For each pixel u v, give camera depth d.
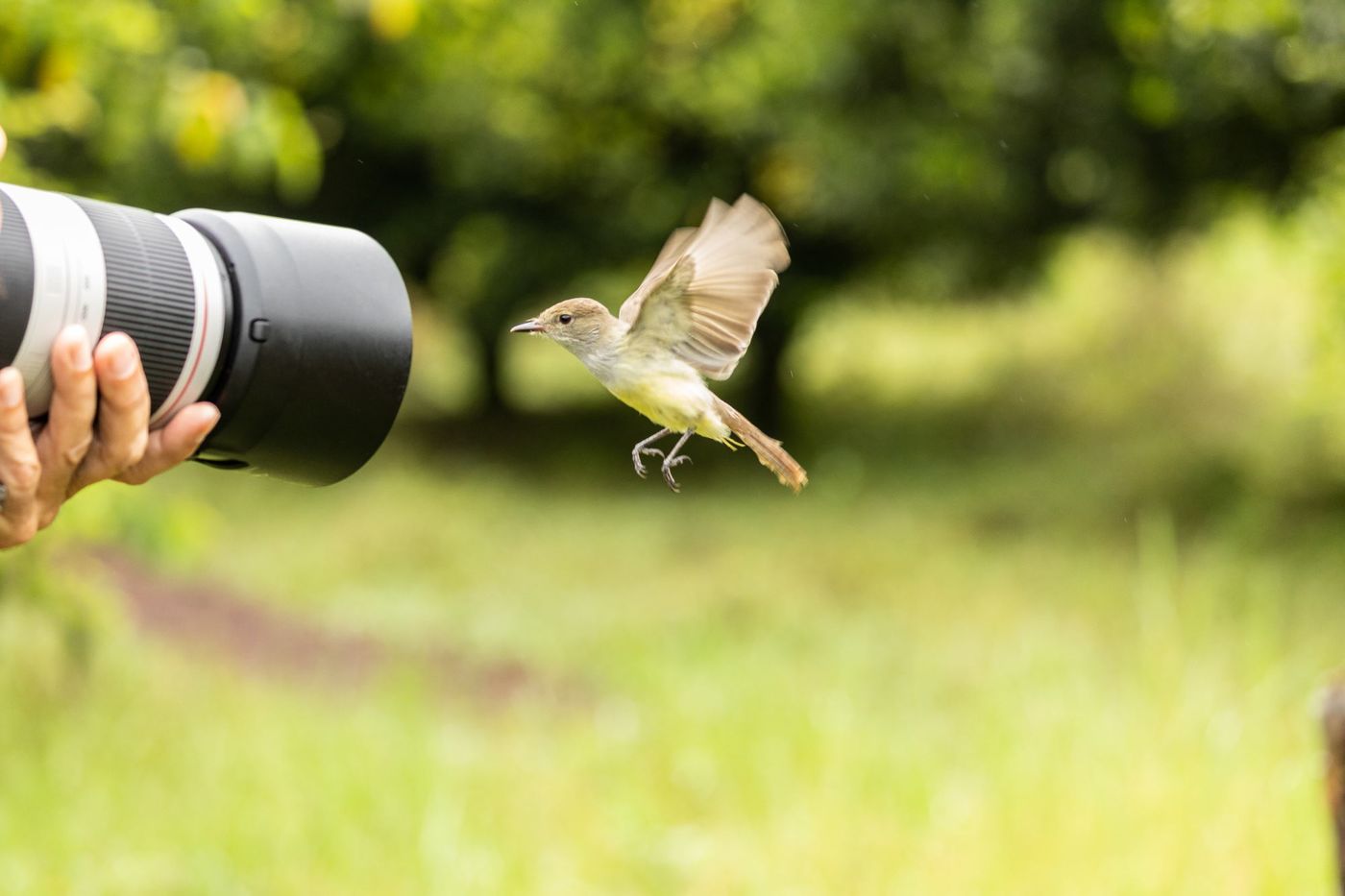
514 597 16.12
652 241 24.06
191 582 15.19
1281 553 15.58
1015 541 17.56
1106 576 15.34
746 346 3.79
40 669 9.63
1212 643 8.52
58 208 3.03
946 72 18.78
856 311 29.72
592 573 17.22
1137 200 17.50
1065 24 16.70
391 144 23.55
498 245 25.34
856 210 19.31
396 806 7.96
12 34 7.98
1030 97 17.41
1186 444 21.00
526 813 8.44
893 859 7.26
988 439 23.56
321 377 3.18
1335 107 15.55
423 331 35.09
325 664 12.80
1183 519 17.70
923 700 10.73
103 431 3.00
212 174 21.83
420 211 24.77
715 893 7.41
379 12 9.38
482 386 27.39
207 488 21.25
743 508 20.44
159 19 9.38
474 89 22.36
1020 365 26.53
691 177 23.83
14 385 2.87
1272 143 16.62
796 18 19.95
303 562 17.36
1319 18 14.08
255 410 3.15
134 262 3.05
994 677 9.81
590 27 22.23
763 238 3.71
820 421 25.72
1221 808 6.87
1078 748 7.61
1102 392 24.50
